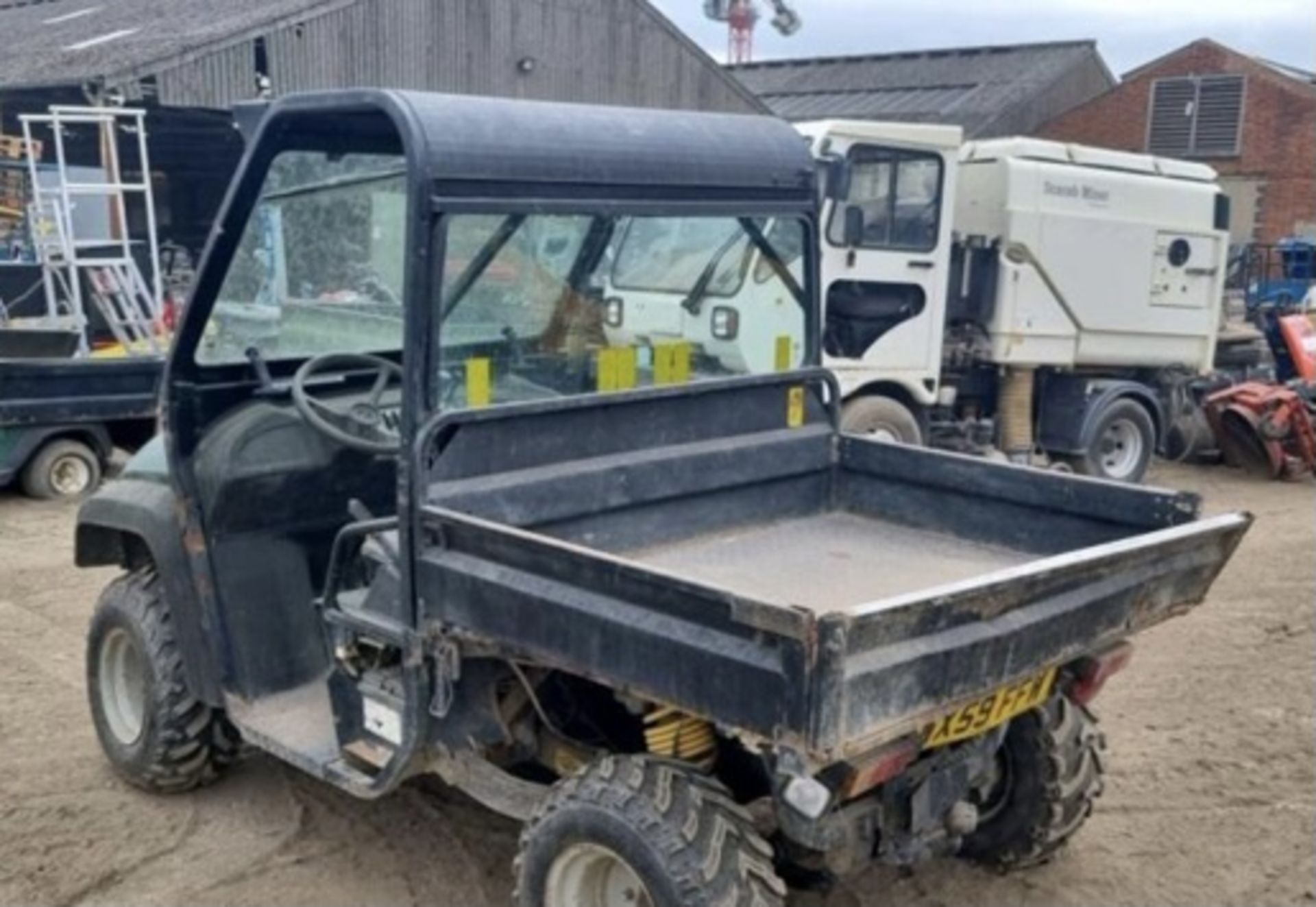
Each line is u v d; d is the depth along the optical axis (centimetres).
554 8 2039
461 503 316
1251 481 1043
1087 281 946
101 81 1520
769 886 275
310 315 397
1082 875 383
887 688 248
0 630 598
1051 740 357
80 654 566
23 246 1348
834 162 703
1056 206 922
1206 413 1062
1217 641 596
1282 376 1151
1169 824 416
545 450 337
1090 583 296
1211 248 1030
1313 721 499
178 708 406
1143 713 510
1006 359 919
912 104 3300
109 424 881
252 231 373
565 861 293
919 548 380
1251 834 410
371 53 1809
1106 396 970
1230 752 472
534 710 332
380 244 393
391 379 405
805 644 236
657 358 373
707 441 379
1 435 824
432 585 304
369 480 400
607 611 270
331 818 412
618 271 356
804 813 249
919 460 395
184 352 374
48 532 777
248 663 383
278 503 384
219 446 376
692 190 362
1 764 450
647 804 279
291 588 392
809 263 408
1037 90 3219
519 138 324
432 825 409
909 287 845
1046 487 366
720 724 254
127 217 1622
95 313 1141
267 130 358
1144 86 2995
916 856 311
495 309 328
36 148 1445
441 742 316
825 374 411
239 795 427
